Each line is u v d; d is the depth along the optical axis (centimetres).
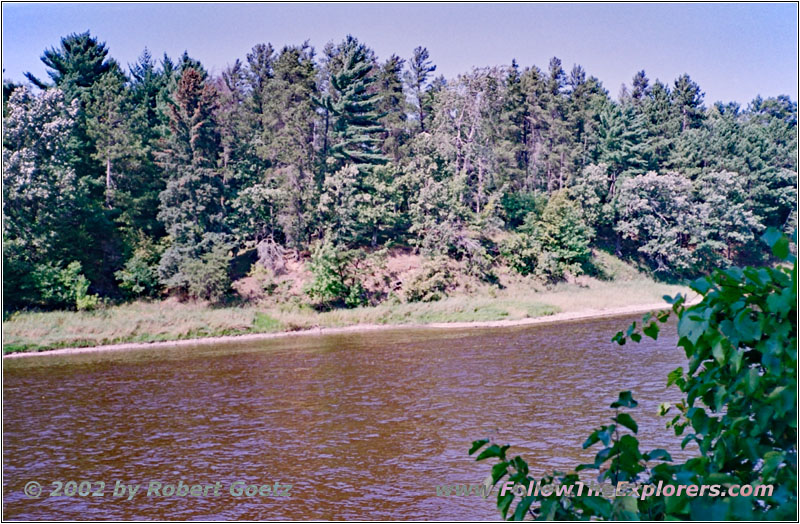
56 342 3850
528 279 6119
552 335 3803
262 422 1895
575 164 8219
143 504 1265
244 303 5103
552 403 1988
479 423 1777
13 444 1731
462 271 5872
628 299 5700
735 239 7462
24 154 4566
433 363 2889
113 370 2994
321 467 1449
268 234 5891
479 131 6838
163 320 4344
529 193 7481
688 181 7081
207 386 2516
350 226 5859
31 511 1243
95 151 5697
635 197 6975
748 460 308
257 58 8969
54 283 4684
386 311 4925
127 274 5041
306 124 6016
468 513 1152
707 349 309
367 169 6353
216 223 5484
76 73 6562
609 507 315
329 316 4853
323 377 2625
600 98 9319
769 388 292
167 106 6006
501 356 3025
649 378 2352
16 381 2744
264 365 3008
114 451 1642
